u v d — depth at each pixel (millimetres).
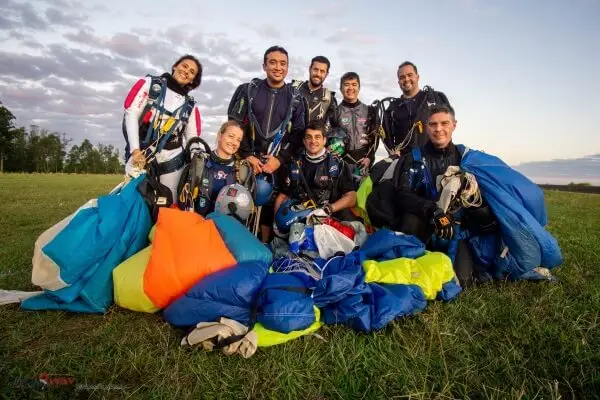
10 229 5789
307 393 1844
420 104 4547
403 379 1901
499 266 3170
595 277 3348
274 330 2248
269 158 3842
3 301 2791
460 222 3305
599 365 2025
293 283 2416
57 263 2582
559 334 2305
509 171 3236
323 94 4656
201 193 3467
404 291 2561
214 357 2127
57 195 11922
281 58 3936
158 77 3613
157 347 2236
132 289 2559
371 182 3932
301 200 3691
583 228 5840
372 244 3064
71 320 2619
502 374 1969
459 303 2775
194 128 3891
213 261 2527
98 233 2693
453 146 3533
